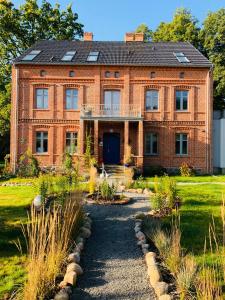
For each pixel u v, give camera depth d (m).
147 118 27.56
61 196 10.38
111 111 27.17
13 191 16.69
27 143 27.11
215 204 12.68
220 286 5.46
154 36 41.41
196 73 27.59
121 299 5.62
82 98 27.38
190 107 27.61
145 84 27.50
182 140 27.81
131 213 11.81
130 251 7.95
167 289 5.72
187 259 6.57
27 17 35.44
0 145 42.72
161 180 14.89
